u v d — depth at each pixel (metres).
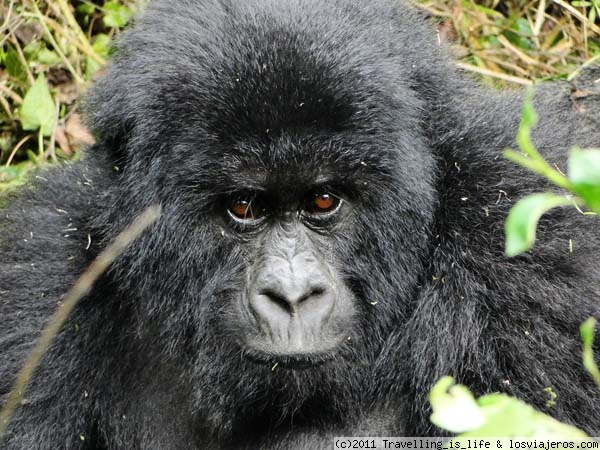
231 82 9.41
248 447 10.48
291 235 9.77
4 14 16.91
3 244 11.53
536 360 9.63
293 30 9.67
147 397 10.85
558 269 9.91
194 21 10.27
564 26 16.94
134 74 10.18
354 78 9.47
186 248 9.98
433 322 10.09
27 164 15.98
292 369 9.50
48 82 16.94
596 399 9.51
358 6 10.41
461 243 10.12
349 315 9.80
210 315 10.06
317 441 10.36
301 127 9.27
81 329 10.68
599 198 4.35
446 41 12.30
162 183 9.84
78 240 10.91
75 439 10.73
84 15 17.44
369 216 9.88
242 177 9.49
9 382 10.57
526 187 10.16
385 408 10.45
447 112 10.55
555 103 12.07
